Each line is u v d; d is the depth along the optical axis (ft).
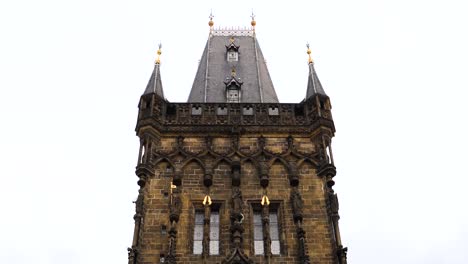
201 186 138.62
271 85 187.52
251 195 137.08
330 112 155.33
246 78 184.44
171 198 134.41
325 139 147.54
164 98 158.61
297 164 143.23
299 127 151.64
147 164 139.13
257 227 132.67
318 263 123.85
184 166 142.20
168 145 147.74
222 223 131.34
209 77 185.37
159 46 175.83
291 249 126.52
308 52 177.17
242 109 156.46
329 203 133.49
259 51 205.67
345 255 122.93
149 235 127.75
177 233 128.57
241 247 125.29
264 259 124.47
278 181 140.05
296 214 131.03
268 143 148.87
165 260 122.31
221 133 150.20
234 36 213.46
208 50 202.49
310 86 163.63
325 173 140.05
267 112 155.53
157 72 166.91
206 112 155.53
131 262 120.26
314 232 129.29
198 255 125.18
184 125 151.23
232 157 144.87
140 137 147.64
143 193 134.21
